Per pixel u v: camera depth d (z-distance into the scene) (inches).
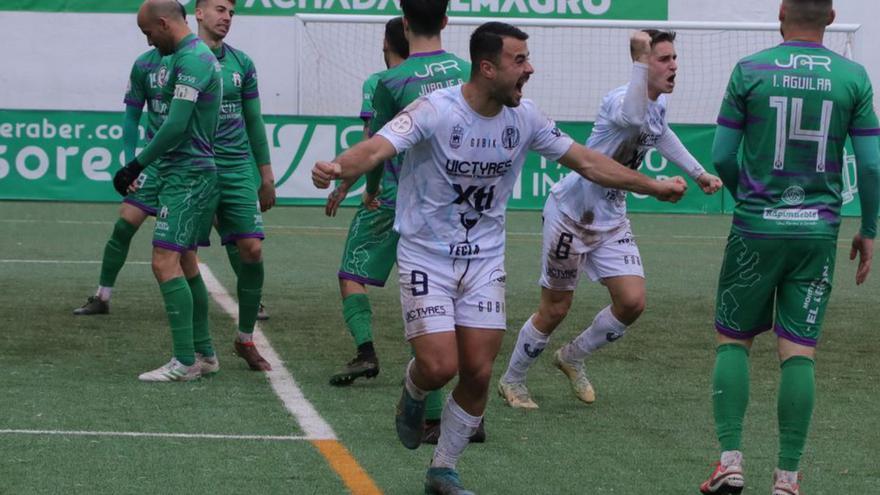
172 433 451.2
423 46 485.4
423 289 371.9
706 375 600.4
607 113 502.9
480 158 363.9
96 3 1674.5
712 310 809.5
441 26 486.6
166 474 395.5
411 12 482.3
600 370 611.2
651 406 529.0
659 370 612.4
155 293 820.6
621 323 517.7
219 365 593.9
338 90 1723.7
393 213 540.7
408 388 387.5
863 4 1740.9
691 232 1321.4
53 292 815.1
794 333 386.6
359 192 1513.3
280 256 1051.3
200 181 541.6
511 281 941.8
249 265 579.2
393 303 816.3
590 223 514.6
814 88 378.6
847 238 1314.0
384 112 482.6
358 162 347.9
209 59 530.3
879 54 1745.8
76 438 438.9
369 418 487.5
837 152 384.2
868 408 532.4
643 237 1267.2
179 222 540.1
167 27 526.9
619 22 1672.0
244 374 572.7
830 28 1653.5
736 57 1750.7
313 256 1056.8
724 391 390.0
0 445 426.0
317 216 1398.9
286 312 764.0
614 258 516.7
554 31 1737.2
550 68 1747.0
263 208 647.8
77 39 1676.9
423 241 374.3
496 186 372.5
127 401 504.1
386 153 352.2
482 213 374.9
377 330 708.7
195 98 521.3
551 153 374.6
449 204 369.7
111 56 1685.5
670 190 373.1
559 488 397.1
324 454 428.1
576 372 530.6
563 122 1507.1
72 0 1672.0
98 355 607.5
